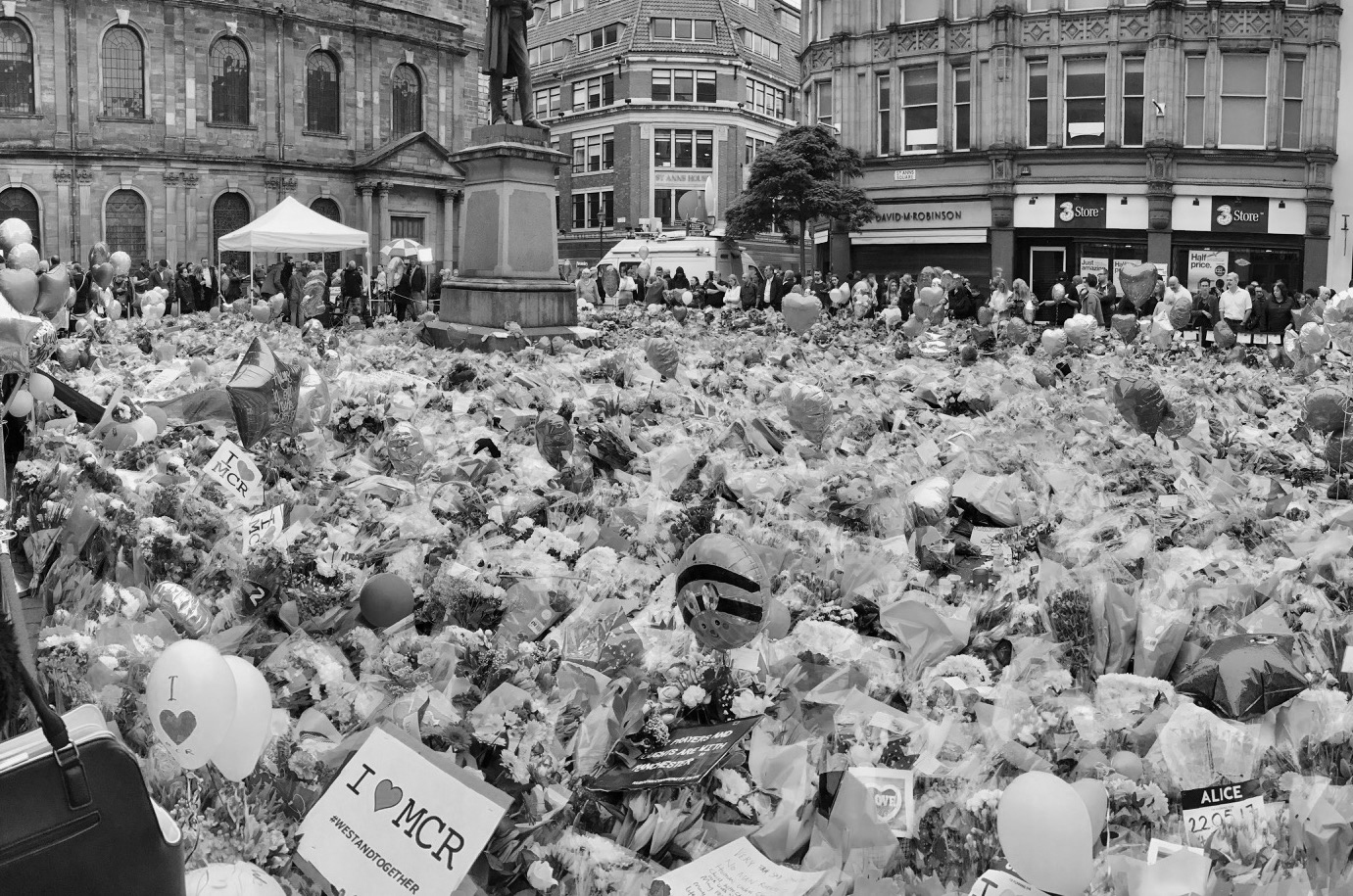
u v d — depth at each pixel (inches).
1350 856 126.0
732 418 355.6
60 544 222.7
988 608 184.4
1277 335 1098.7
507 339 592.7
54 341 237.6
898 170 1652.3
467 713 143.6
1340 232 1551.4
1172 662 166.7
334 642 165.3
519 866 128.8
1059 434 348.8
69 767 82.0
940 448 327.3
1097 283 1095.0
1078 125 1562.5
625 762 146.3
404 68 2032.5
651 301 1184.8
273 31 1873.8
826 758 143.9
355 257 1952.5
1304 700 145.6
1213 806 132.0
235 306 874.8
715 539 167.3
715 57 2844.5
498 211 644.7
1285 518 252.5
